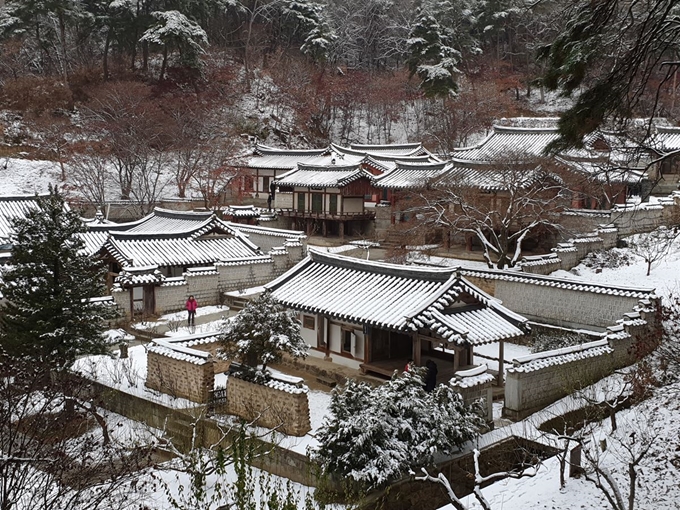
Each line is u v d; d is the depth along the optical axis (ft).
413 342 66.80
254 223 161.68
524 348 81.10
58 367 59.82
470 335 60.54
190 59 219.41
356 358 71.31
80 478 38.14
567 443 42.32
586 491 42.98
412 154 180.34
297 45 287.48
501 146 135.03
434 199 111.34
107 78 219.82
